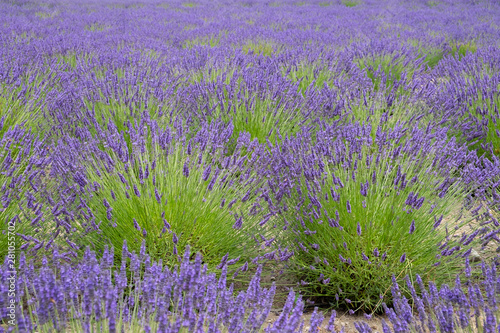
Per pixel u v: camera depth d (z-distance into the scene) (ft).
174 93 14.70
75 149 9.04
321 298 8.11
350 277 7.87
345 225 7.99
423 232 7.86
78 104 13.26
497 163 10.00
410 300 7.67
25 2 50.19
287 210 8.50
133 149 8.75
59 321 4.63
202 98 14.61
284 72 18.35
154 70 17.60
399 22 42.01
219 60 19.20
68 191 8.61
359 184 8.16
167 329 4.66
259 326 4.99
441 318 5.36
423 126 13.62
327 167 8.77
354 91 15.29
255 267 8.28
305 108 14.12
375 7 58.03
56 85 16.02
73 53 23.24
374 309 7.46
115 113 12.66
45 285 4.49
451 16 46.16
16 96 12.91
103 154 8.43
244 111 13.17
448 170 9.36
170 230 7.36
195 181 8.35
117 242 7.73
